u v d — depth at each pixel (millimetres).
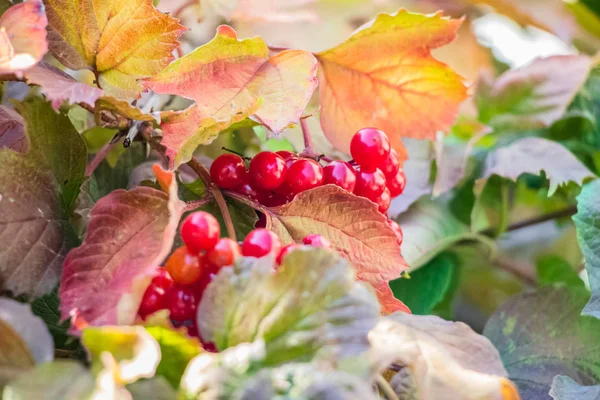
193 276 289
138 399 276
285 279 281
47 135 312
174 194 289
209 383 270
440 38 350
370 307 281
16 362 272
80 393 266
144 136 331
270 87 326
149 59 327
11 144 329
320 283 281
